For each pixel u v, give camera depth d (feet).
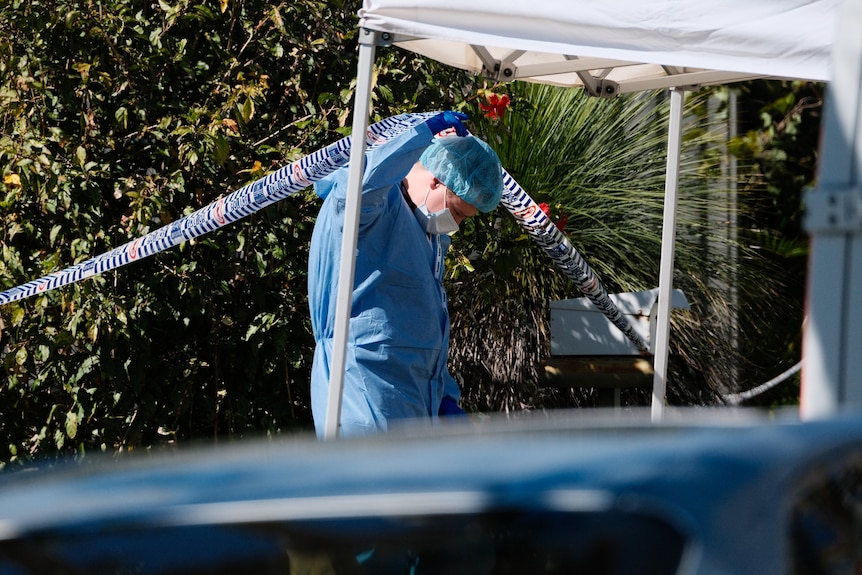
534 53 44.32
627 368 46.21
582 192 62.18
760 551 12.42
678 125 45.91
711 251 63.57
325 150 36.06
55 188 45.52
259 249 49.78
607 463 13.10
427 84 51.70
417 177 41.55
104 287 47.39
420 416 39.91
